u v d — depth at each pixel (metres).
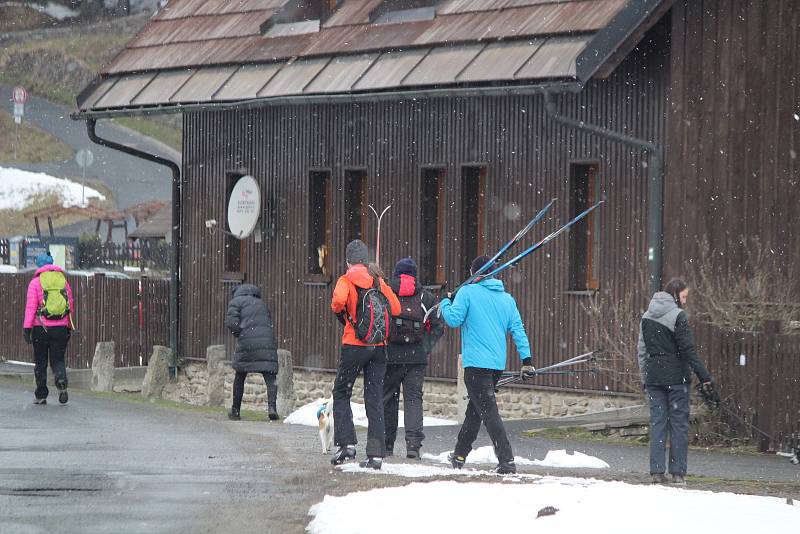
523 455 49.19
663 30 63.19
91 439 50.47
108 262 182.50
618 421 57.88
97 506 33.25
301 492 35.81
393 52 71.31
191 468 41.31
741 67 59.59
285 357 70.62
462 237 72.75
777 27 58.66
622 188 65.00
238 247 88.06
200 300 88.69
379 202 77.19
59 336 66.88
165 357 81.25
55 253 171.62
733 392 53.03
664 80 63.19
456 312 41.75
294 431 56.19
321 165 80.75
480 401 41.72
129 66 86.88
